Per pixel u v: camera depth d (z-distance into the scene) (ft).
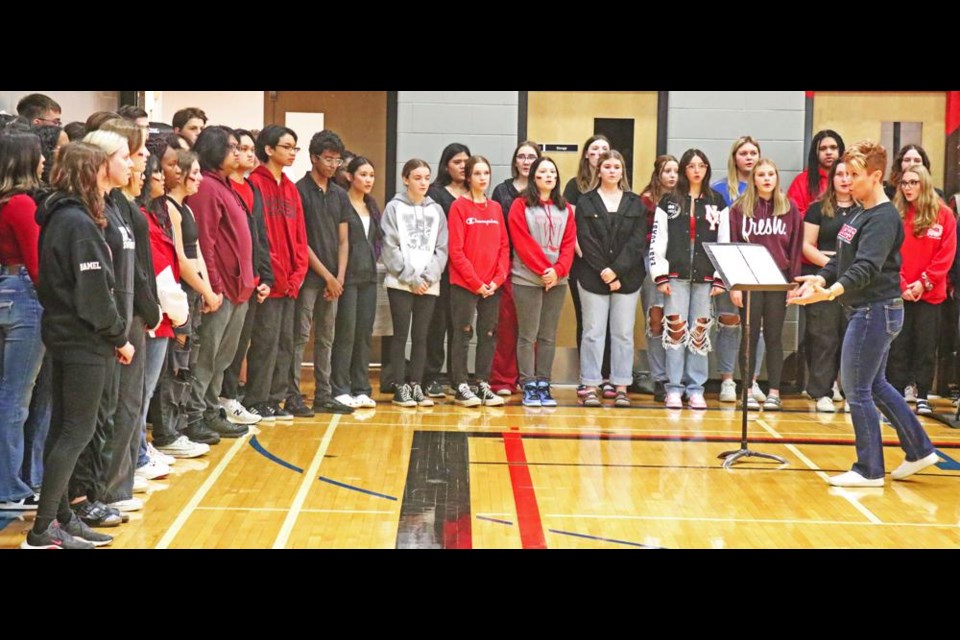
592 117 28.78
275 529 15.01
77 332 13.30
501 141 28.76
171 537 14.46
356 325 24.80
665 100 28.73
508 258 25.54
